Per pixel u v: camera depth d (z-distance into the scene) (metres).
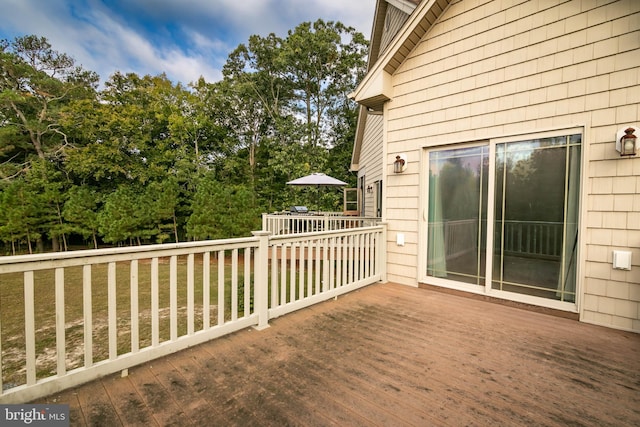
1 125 13.53
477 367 2.31
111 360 2.16
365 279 4.40
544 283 3.42
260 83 17.33
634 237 2.89
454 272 4.12
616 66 2.95
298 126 16.33
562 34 3.24
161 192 12.59
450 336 2.84
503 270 3.70
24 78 13.89
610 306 3.03
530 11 3.42
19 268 1.76
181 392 1.99
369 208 10.15
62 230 11.78
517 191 3.57
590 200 3.11
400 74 4.59
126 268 9.40
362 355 2.49
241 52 17.28
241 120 17.38
